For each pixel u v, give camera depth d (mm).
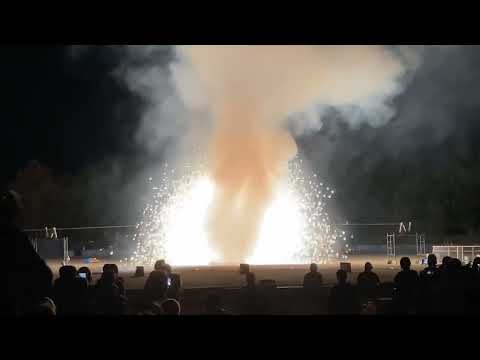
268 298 10508
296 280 18641
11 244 5031
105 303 8414
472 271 9547
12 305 5008
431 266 11711
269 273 21938
